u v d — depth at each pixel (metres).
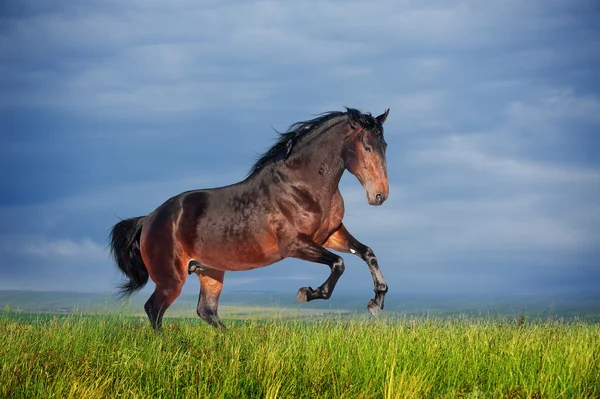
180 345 8.10
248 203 9.37
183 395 6.03
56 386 5.89
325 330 8.28
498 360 7.02
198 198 10.01
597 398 6.11
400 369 6.59
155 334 9.04
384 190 8.49
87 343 7.86
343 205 9.23
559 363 6.70
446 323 8.81
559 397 6.04
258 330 8.72
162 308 10.07
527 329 8.58
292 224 8.97
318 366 6.68
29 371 6.43
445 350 7.39
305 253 8.89
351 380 6.42
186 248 10.02
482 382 6.63
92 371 6.35
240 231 9.38
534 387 6.26
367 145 8.55
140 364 6.62
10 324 8.89
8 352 7.06
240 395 6.14
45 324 8.80
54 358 7.03
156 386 6.18
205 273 10.62
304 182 8.94
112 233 11.01
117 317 9.41
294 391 6.15
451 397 6.04
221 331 9.24
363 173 8.57
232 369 6.46
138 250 10.88
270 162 9.31
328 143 8.87
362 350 7.28
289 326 8.78
